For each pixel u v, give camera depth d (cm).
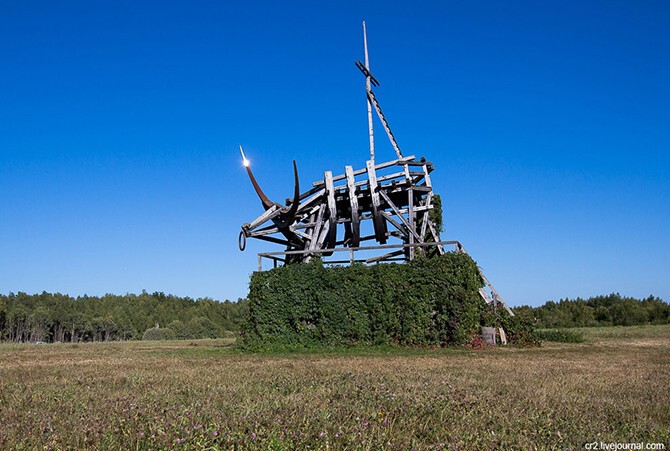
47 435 555
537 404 760
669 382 1094
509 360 1733
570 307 7981
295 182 2634
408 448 519
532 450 518
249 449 500
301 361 1767
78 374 1305
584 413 702
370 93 2936
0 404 791
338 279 2645
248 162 2834
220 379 1133
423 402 738
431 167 2878
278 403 734
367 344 2556
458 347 2436
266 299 2723
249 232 2788
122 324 12412
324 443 516
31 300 13438
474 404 738
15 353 2481
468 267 2505
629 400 833
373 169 2834
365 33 3012
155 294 17225
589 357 1864
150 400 782
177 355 2217
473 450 513
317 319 2650
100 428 571
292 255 3045
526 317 2669
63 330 12000
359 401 769
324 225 2912
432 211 2859
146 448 510
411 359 1814
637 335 3462
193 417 616
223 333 10600
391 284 2578
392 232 2930
